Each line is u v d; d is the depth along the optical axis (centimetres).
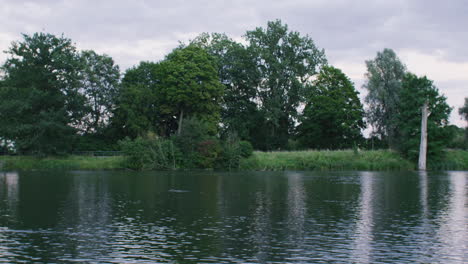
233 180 4200
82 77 7406
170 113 7719
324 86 8331
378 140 8175
